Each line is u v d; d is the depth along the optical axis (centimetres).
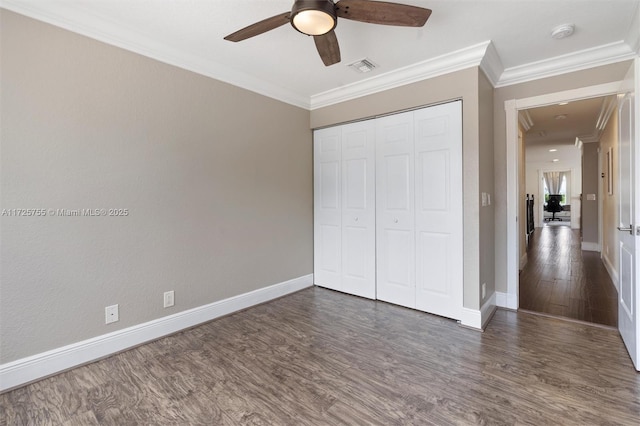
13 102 190
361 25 228
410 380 198
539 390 186
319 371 210
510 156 318
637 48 216
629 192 221
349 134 366
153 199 254
